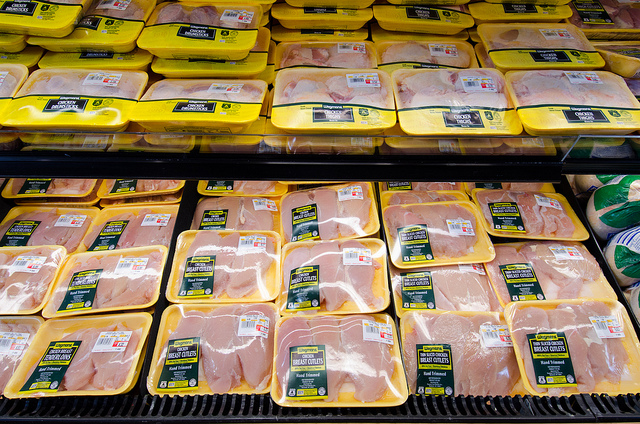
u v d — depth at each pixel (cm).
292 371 154
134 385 158
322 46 207
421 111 167
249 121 159
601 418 144
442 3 212
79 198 225
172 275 186
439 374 159
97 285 182
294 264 186
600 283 187
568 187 217
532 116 163
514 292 183
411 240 194
